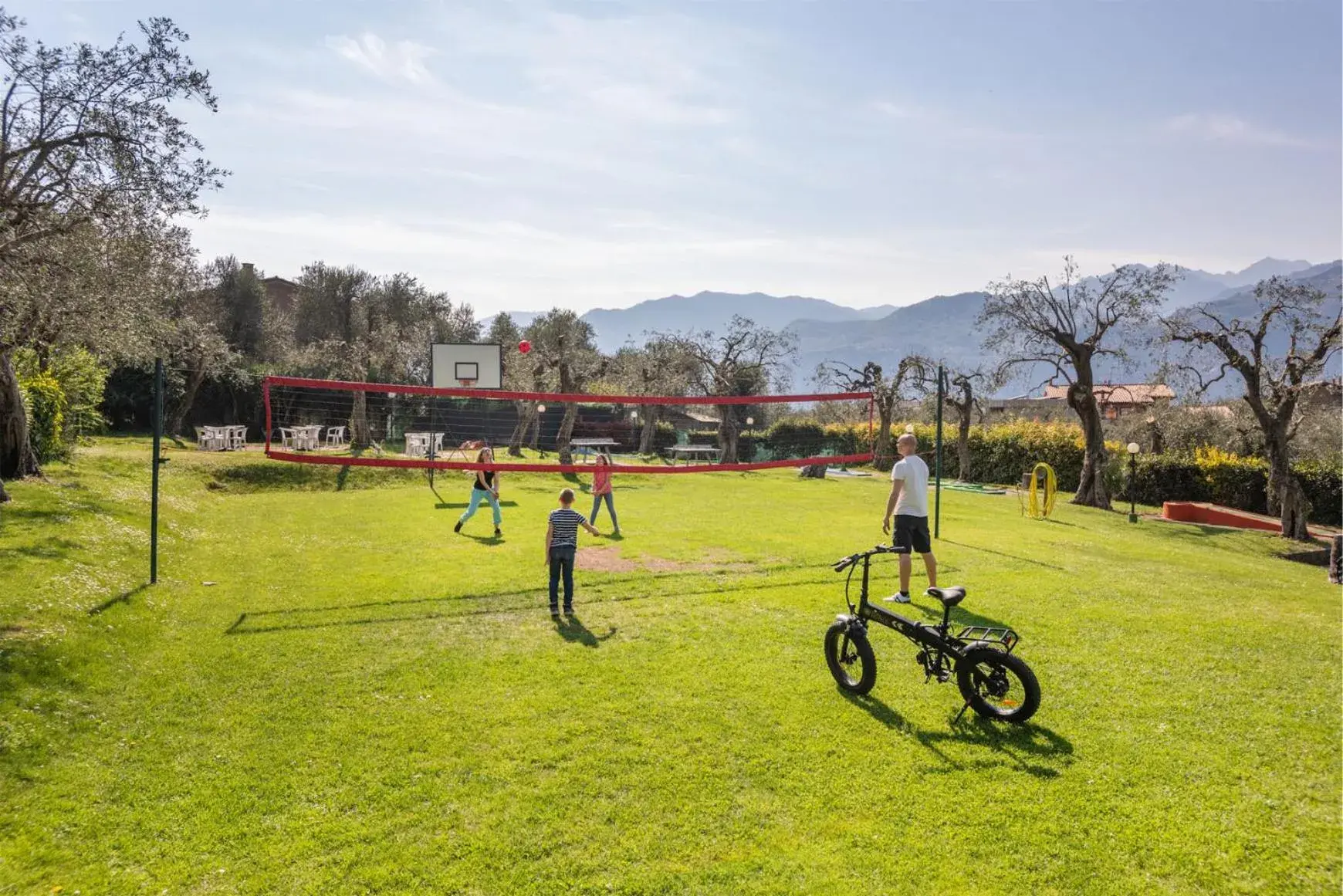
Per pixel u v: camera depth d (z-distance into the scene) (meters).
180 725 5.74
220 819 4.56
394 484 21.05
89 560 9.21
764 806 4.71
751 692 6.41
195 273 25.73
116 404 30.84
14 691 5.70
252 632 7.82
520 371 29.52
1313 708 6.13
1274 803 4.74
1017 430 31.14
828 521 15.38
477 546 12.39
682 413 42.78
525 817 4.58
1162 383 23.28
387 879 4.02
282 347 36.75
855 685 6.36
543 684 6.55
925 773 5.12
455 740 5.53
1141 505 26.38
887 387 32.34
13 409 13.88
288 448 28.05
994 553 12.23
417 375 35.38
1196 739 5.58
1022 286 23.48
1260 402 20.80
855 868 4.16
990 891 3.97
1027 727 5.77
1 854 4.12
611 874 4.08
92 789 4.84
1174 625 8.30
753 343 36.16
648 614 8.63
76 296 11.88
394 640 7.66
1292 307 20.08
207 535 12.61
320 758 5.28
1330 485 24.08
